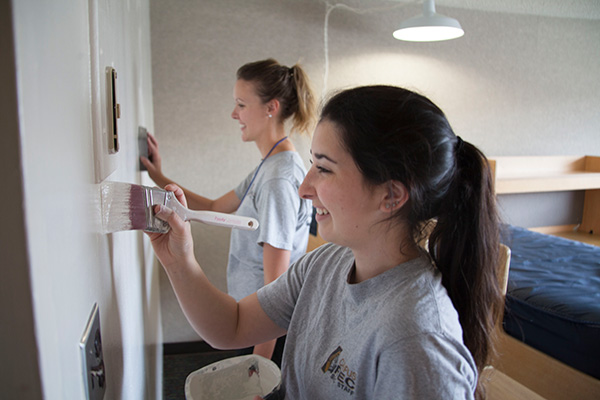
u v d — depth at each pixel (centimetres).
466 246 68
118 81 73
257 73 131
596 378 156
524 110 329
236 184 249
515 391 144
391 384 55
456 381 54
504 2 291
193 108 238
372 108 61
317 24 256
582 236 361
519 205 356
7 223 27
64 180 35
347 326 67
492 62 312
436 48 291
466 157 69
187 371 227
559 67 333
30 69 28
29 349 29
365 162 61
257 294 89
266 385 97
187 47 234
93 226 47
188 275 78
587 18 333
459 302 69
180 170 242
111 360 57
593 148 359
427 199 64
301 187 68
